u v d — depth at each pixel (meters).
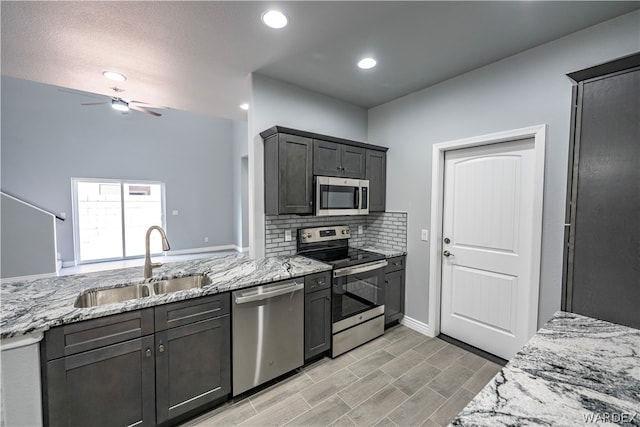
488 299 2.52
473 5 1.65
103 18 1.72
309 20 1.78
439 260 2.86
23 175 5.77
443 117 2.72
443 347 2.65
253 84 2.55
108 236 6.69
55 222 5.36
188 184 7.58
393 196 3.23
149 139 7.02
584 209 1.48
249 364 1.98
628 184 1.35
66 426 1.40
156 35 1.92
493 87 2.35
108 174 6.57
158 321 1.62
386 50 2.16
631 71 1.33
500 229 2.42
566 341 1.21
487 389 0.89
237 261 2.57
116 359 1.51
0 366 1.24
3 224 4.97
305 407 1.90
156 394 1.63
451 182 2.77
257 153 2.62
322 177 2.66
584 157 1.47
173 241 7.43
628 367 1.01
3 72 2.47
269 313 2.06
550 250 2.08
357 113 3.38
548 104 2.06
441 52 2.19
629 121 1.34
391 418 1.80
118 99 3.35
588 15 1.74
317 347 2.36
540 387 0.90
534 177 2.16
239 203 7.78
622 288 1.38
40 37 1.92
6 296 1.65
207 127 7.80
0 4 1.55
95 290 1.81
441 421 1.78
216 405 1.91
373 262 2.73
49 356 1.34
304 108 2.88
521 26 1.86
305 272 2.24
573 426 0.73
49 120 5.95
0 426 1.26
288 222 2.88
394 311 3.01
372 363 2.40
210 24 1.80
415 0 1.61
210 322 1.81
